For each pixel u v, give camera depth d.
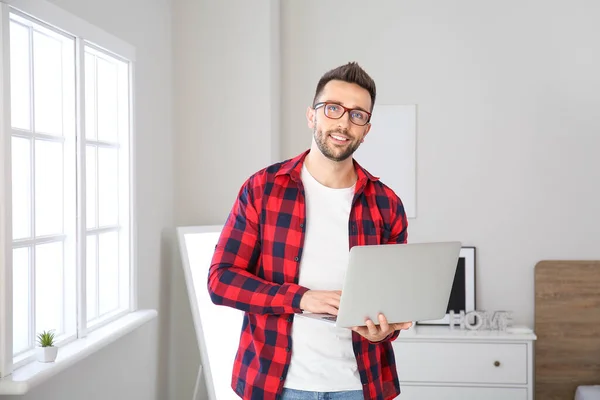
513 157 4.64
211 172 4.33
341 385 1.92
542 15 4.61
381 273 1.76
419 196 4.70
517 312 4.63
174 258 4.29
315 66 4.77
